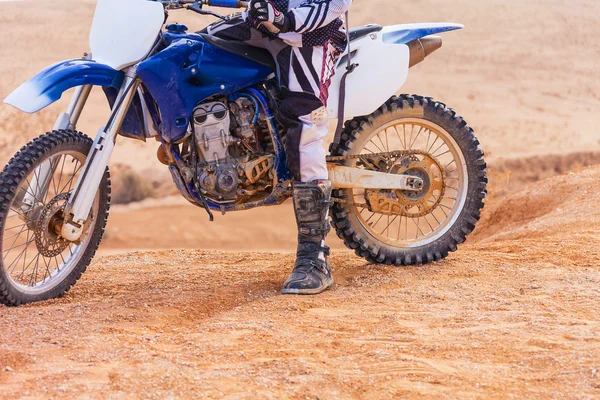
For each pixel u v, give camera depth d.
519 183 40.34
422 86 61.91
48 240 4.68
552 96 61.16
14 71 62.97
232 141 4.82
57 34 71.19
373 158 5.38
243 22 4.85
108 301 4.70
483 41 73.38
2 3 79.12
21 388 3.18
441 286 4.97
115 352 3.65
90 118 48.69
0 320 4.19
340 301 4.66
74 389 3.18
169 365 3.47
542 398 3.14
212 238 25.20
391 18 79.12
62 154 4.68
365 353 3.65
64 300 4.79
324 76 4.86
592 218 7.44
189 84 4.71
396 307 4.49
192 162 4.84
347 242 5.52
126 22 4.75
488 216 10.10
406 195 5.52
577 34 75.81
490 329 3.97
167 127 4.71
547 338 3.80
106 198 5.02
